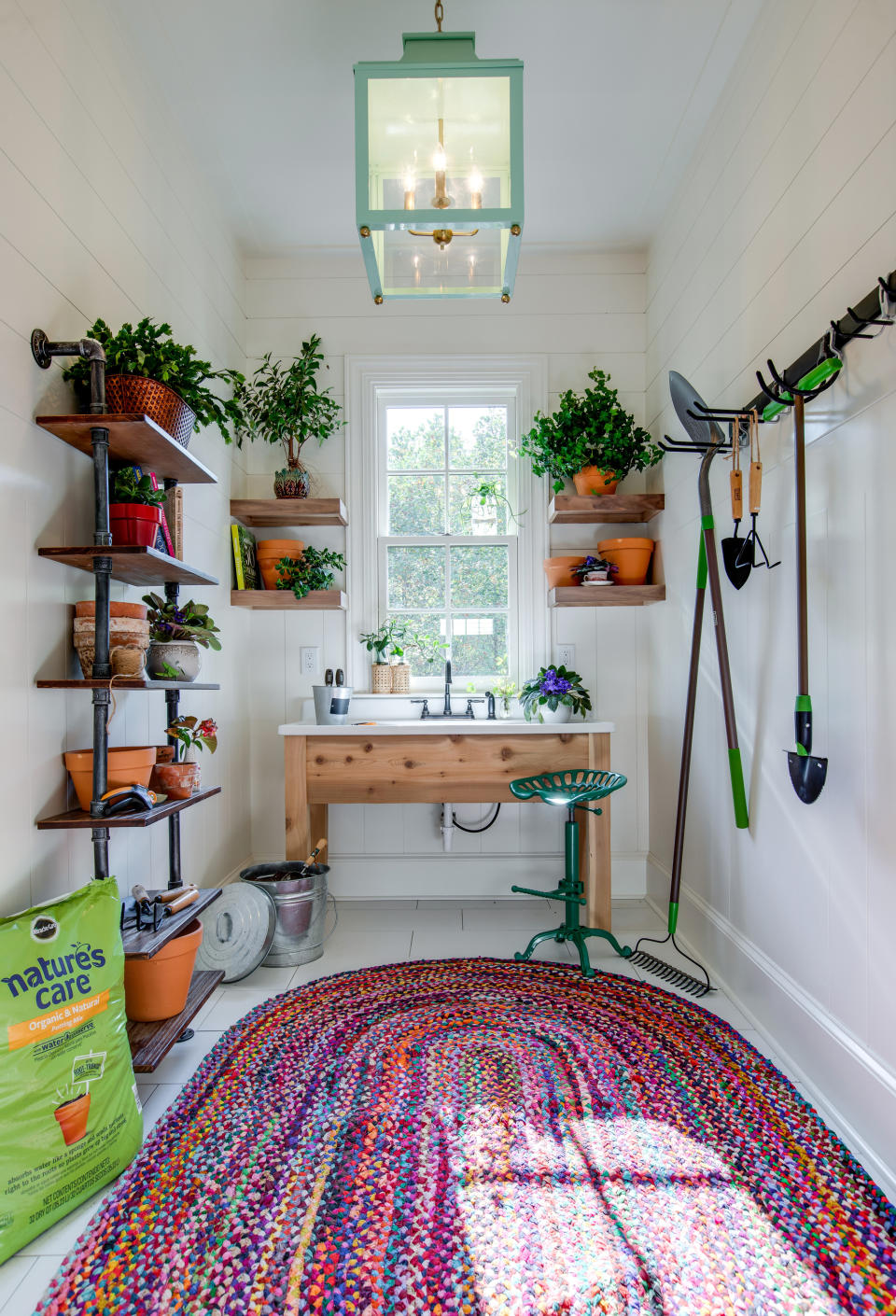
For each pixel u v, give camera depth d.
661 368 3.04
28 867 1.54
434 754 2.73
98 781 1.60
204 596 2.72
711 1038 1.98
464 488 3.36
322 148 2.58
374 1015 2.12
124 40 2.05
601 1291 1.16
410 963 2.52
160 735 2.25
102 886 1.50
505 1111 1.65
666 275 2.96
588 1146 1.52
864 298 1.51
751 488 1.89
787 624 1.89
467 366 3.28
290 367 3.27
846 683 1.59
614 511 3.04
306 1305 1.15
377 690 3.21
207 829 2.70
